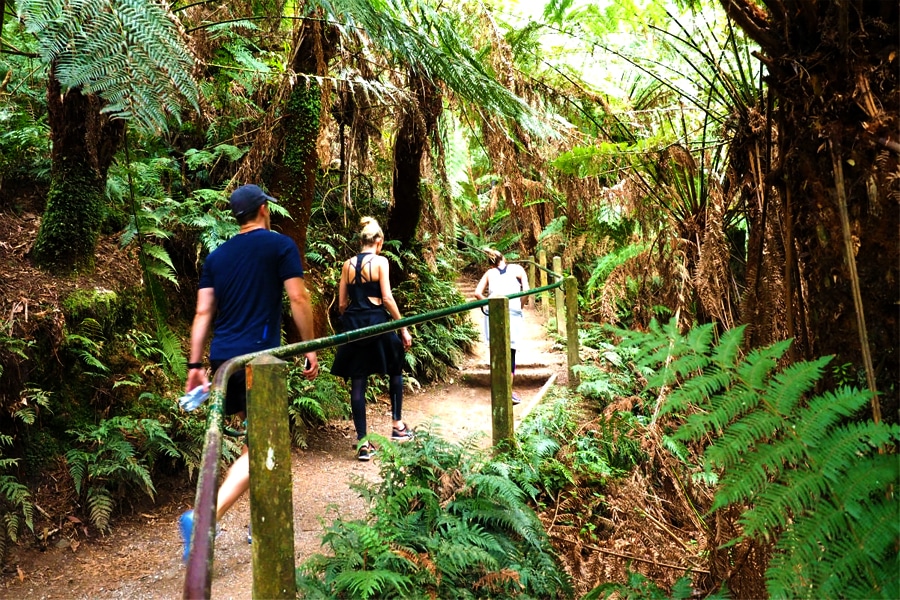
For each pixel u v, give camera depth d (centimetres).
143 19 160
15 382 301
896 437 102
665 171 296
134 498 325
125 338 374
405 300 672
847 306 130
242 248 267
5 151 424
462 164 655
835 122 130
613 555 246
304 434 421
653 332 125
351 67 479
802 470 107
